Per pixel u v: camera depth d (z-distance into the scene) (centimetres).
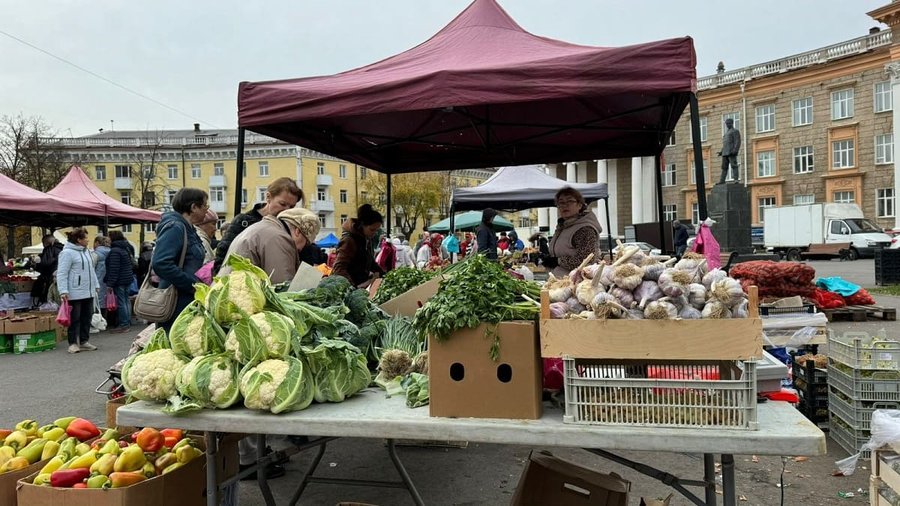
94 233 5372
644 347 193
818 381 470
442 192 5381
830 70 3722
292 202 425
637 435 191
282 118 414
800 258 2917
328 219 6188
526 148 712
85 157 5634
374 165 742
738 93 4134
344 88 396
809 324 501
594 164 4672
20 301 1153
